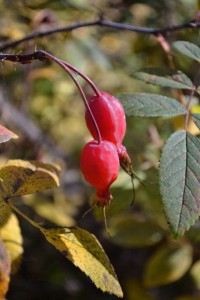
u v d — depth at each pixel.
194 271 2.78
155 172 2.36
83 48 3.38
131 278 3.70
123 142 2.68
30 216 3.61
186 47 1.99
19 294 3.91
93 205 1.53
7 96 3.36
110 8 3.47
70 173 4.04
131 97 1.66
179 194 1.38
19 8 3.39
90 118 1.47
